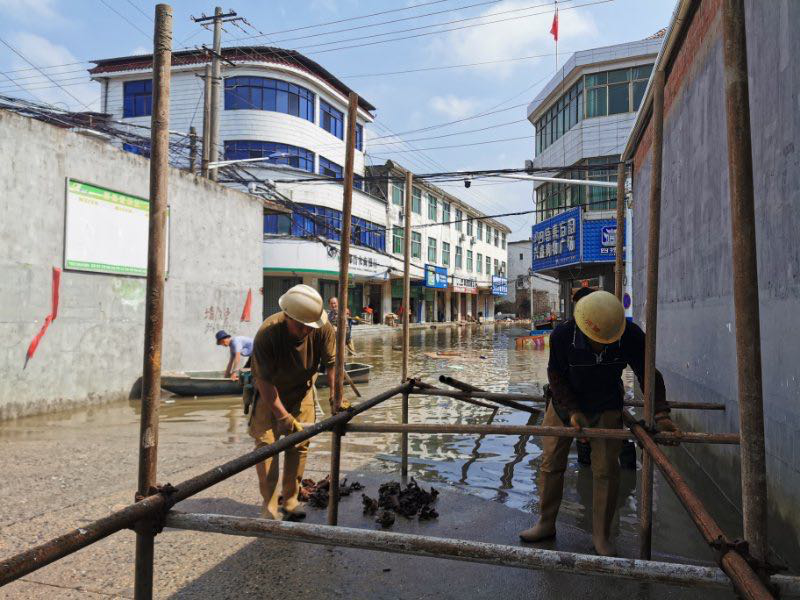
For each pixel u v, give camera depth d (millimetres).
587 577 3197
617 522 4180
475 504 4445
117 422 7828
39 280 8391
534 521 4121
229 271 12711
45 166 8453
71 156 8867
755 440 1783
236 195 12961
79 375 9070
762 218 3893
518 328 42750
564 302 26656
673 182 7246
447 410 8844
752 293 1794
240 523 2043
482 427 3395
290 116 27766
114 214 9672
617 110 22641
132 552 3457
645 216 10164
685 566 1750
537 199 29109
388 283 37500
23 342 8172
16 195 8031
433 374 13758
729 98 1827
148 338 2287
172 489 2170
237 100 27078
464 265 50062
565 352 3461
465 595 2998
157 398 2291
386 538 1898
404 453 5137
